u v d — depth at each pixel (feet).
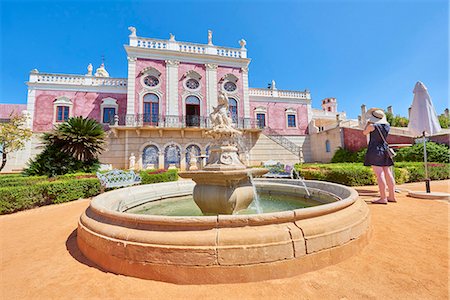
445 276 5.99
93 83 62.23
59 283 6.48
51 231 12.19
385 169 14.83
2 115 80.23
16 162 53.78
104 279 6.56
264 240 6.22
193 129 57.26
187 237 6.31
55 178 25.95
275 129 75.36
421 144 39.19
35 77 58.65
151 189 17.42
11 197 16.61
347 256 7.21
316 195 15.38
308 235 6.61
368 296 5.29
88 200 21.59
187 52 61.52
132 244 6.68
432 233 9.17
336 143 63.52
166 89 59.72
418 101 16.65
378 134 14.66
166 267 6.23
